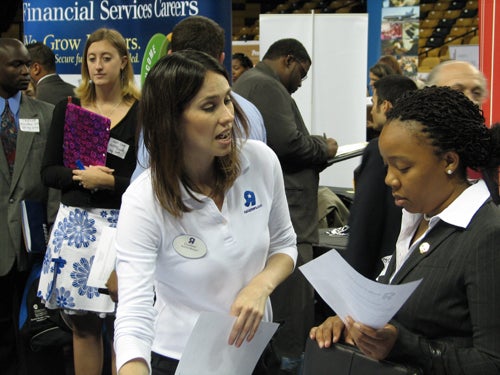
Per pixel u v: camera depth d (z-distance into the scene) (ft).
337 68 16.93
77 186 9.34
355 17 16.78
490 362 4.05
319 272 4.38
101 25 12.60
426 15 34.27
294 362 10.57
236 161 4.99
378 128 8.85
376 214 6.24
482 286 4.08
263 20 16.93
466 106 4.30
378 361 4.46
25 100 10.89
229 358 4.93
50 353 10.81
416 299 4.33
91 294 9.19
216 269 4.90
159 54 11.98
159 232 4.80
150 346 4.60
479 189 4.33
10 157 10.68
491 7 8.85
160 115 4.65
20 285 11.16
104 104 9.66
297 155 10.73
